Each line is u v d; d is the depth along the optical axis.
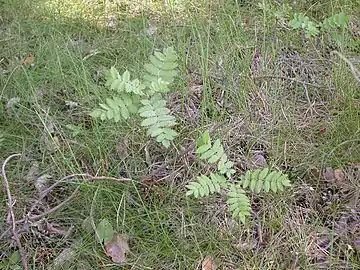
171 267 2.04
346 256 2.06
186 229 2.15
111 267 2.04
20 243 2.07
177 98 2.73
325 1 3.33
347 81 2.75
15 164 2.42
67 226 2.19
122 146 2.46
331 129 2.54
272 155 2.45
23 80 2.81
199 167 2.37
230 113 2.66
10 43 3.08
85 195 2.23
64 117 2.64
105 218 2.17
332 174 2.36
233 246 2.10
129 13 3.32
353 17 3.21
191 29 3.06
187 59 2.90
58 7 3.32
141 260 2.06
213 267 2.04
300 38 3.07
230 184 2.06
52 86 2.79
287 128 2.55
